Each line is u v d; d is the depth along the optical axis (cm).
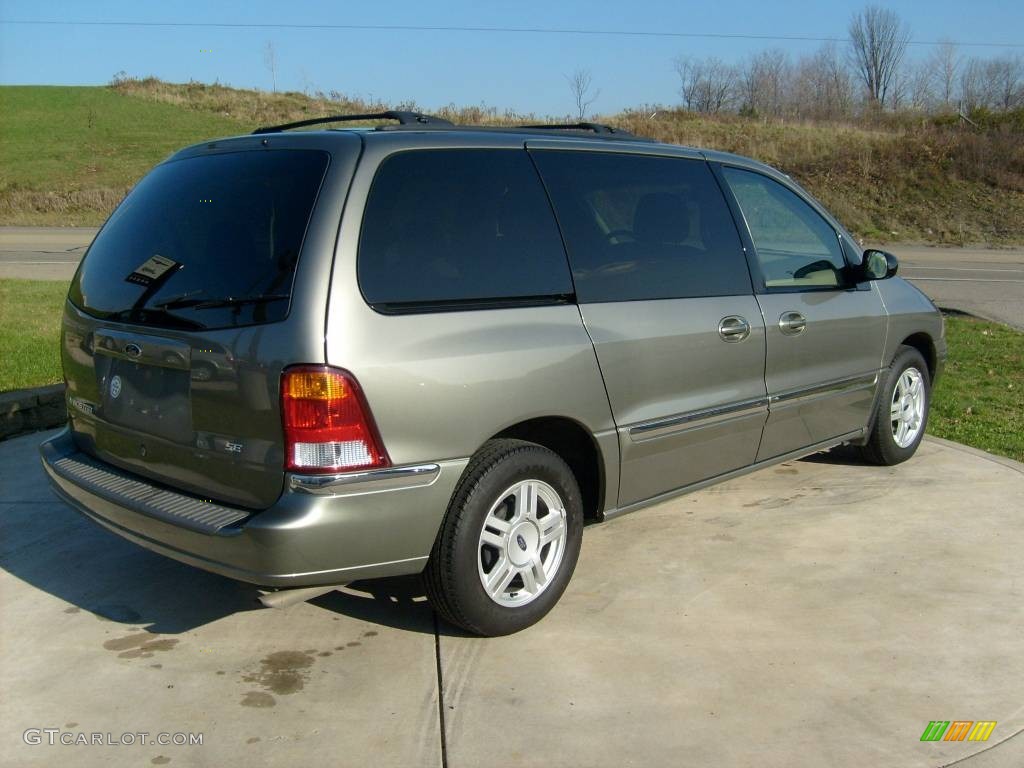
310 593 326
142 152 3938
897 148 3406
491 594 361
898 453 596
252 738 306
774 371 476
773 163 3425
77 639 372
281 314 311
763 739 309
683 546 473
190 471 341
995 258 2344
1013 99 5322
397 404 319
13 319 990
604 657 361
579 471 412
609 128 458
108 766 291
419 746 303
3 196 3062
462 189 357
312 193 326
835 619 395
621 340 391
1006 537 487
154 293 352
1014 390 841
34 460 582
